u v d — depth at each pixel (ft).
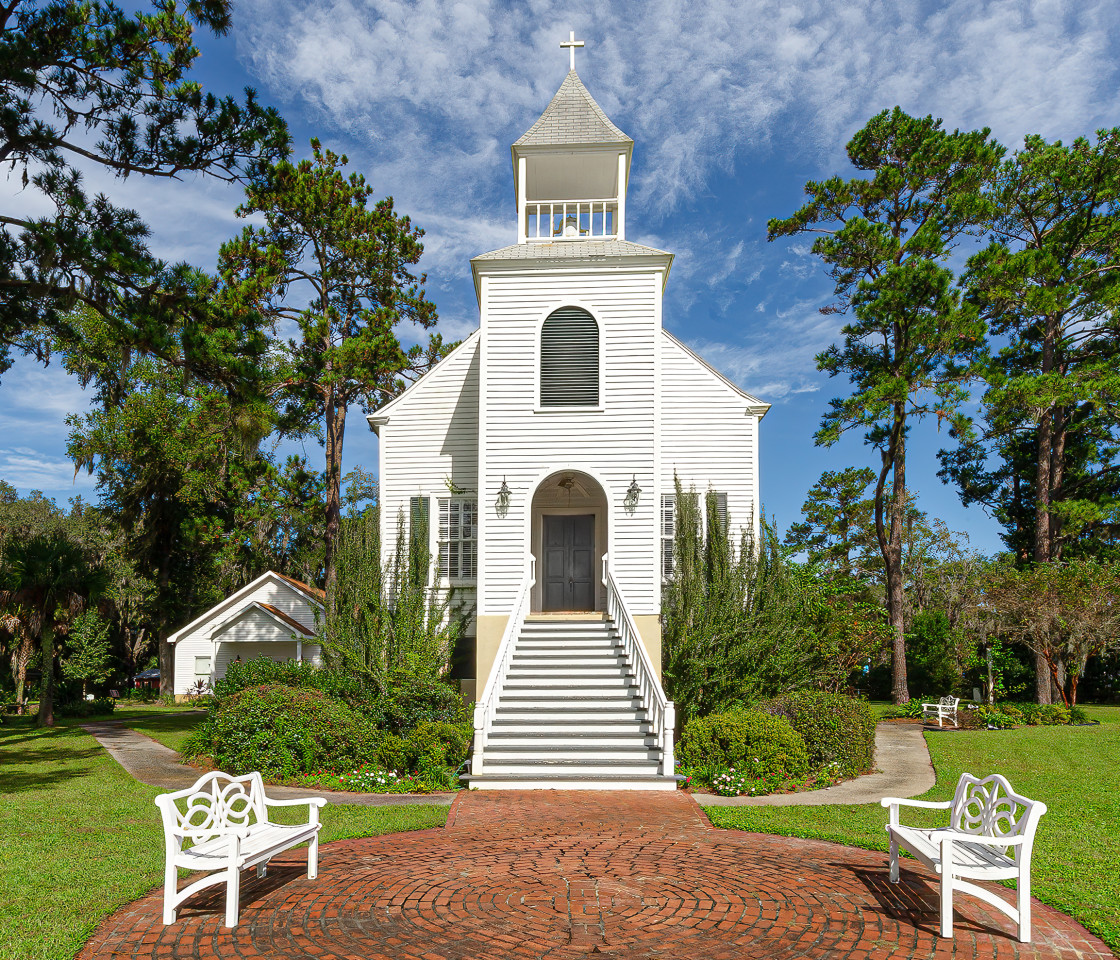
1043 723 70.74
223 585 143.74
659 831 32.07
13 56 46.01
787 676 56.08
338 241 95.76
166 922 20.81
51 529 163.12
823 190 96.73
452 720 52.24
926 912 21.81
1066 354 108.06
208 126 51.01
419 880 24.90
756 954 18.85
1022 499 134.41
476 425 69.00
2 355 59.88
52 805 37.17
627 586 59.77
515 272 63.00
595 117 69.41
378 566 60.95
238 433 57.21
